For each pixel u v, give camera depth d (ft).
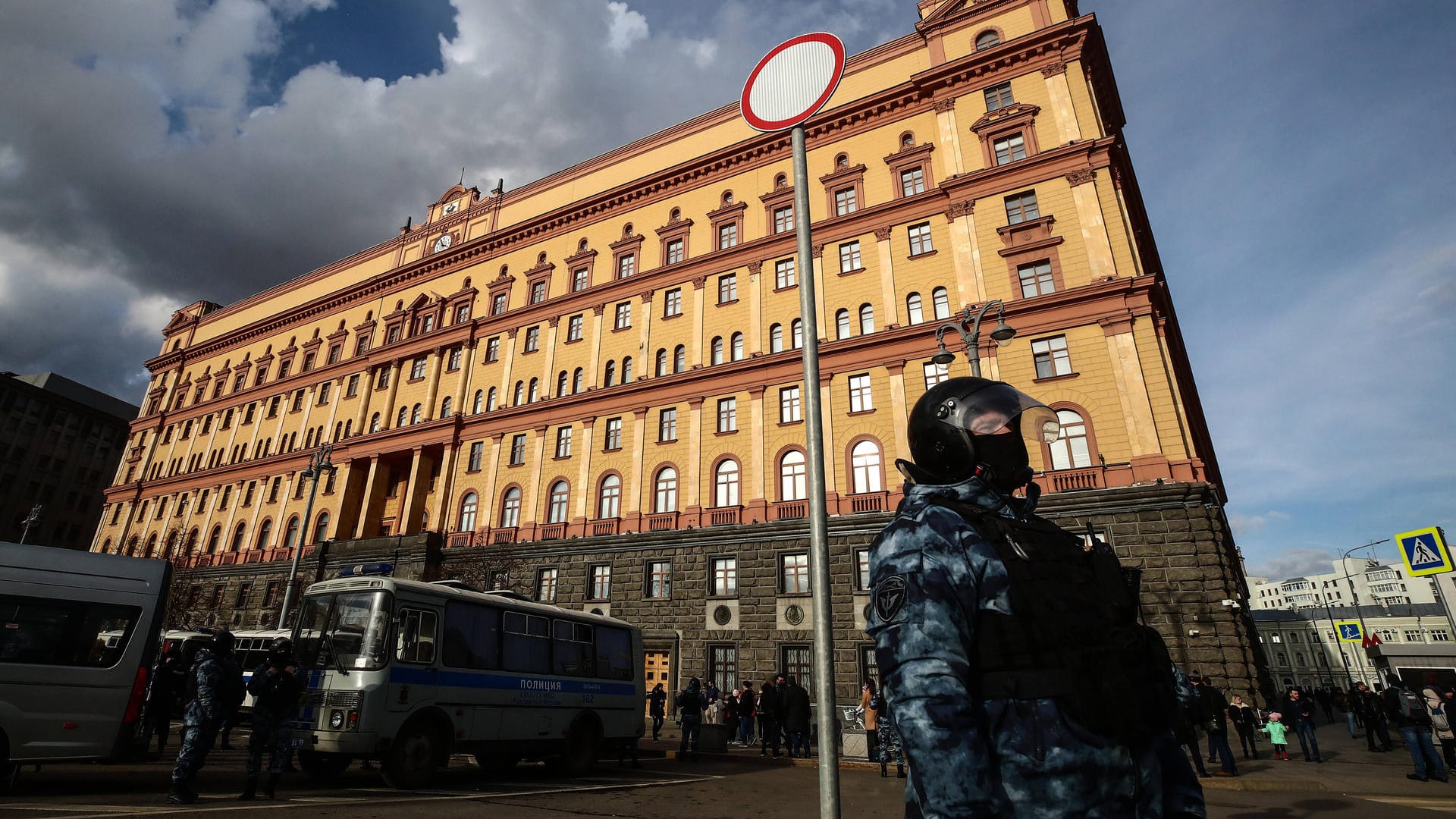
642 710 51.44
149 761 40.98
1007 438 7.45
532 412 117.70
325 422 147.13
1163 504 69.10
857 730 56.80
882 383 90.33
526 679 42.24
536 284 132.05
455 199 156.25
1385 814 31.32
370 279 155.33
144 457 179.73
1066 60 94.17
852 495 85.40
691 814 30.42
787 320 101.40
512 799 32.50
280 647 30.60
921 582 5.97
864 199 102.99
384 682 34.50
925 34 107.24
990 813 5.06
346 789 33.78
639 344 112.88
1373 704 64.59
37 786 29.40
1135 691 5.89
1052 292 84.43
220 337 181.57
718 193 117.29
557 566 101.60
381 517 132.16
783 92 16.94
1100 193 86.22
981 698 5.78
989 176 92.58
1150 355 76.95
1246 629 68.85
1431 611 253.44
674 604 90.89
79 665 30.27
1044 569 6.20
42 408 238.27
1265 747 62.54
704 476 98.02
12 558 30.14
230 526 147.84
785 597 84.38
